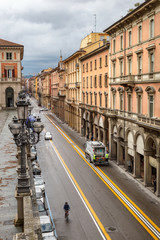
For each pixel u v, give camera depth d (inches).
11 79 2674.7
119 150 1544.0
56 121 3646.7
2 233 391.5
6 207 472.7
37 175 1139.3
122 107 1514.5
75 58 2689.5
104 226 840.3
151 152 1176.8
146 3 1105.4
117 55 1562.5
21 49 2743.6
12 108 2664.9
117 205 995.9
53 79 4771.2
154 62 1119.6
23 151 471.8
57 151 1884.8
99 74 1946.4
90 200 1042.1
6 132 1307.8
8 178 616.1
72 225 845.2
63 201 1031.6
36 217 434.3
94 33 2596.0
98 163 1525.6
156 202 1020.5
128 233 796.0
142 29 1234.0
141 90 1246.3
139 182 1248.2
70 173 1385.3
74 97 2829.7
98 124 1979.6
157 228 827.4
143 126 1128.8
